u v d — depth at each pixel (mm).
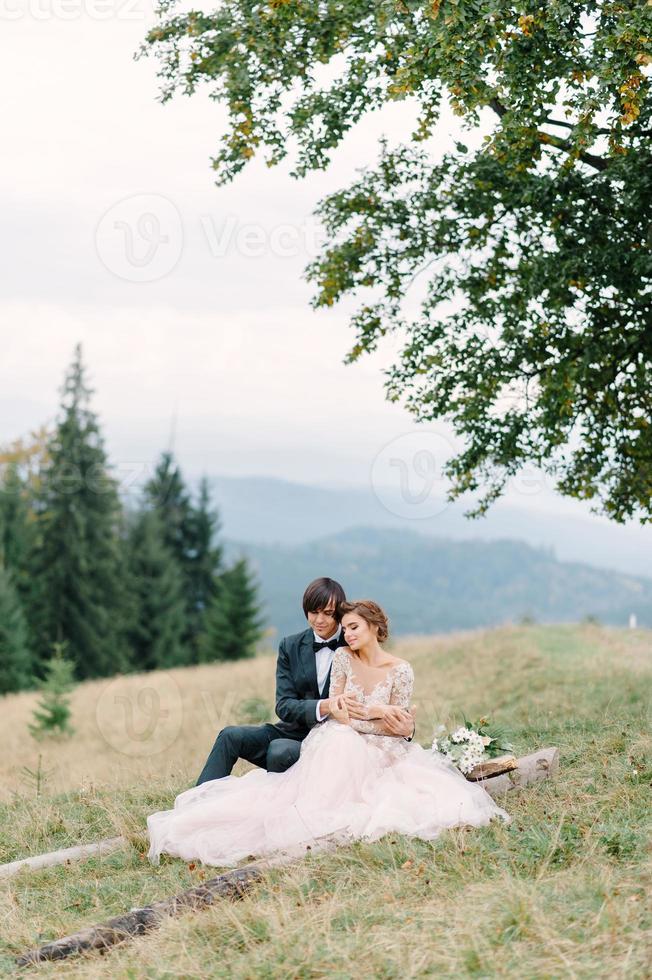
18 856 7129
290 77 10578
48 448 47000
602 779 6949
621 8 8352
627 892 4777
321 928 4598
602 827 5777
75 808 8430
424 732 11734
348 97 10539
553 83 8852
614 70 8281
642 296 10117
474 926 4418
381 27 9492
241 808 6434
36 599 44125
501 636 23328
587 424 11500
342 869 5551
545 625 25406
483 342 11203
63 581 44531
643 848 5473
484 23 8500
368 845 5781
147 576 50812
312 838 5969
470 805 6188
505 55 8828
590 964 3994
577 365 10242
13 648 38719
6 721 22141
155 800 8398
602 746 8117
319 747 6570
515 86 8922
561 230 10398
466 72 8648
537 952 4191
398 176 11703
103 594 45531
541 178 10016
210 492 58094
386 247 11727
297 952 4398
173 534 57094
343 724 6758
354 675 6926
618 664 16234
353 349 12125
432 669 20156
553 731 9602
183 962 4461
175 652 50188
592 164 10344
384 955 4270
